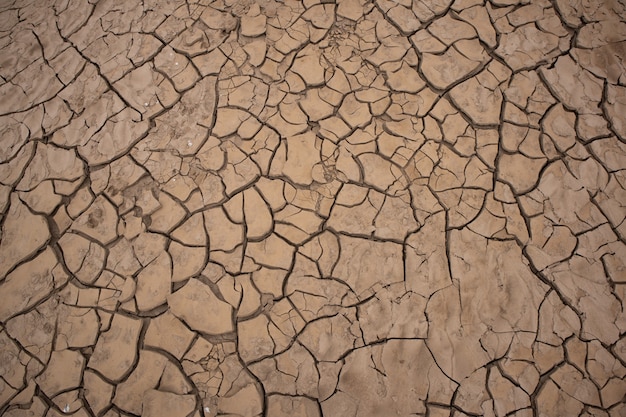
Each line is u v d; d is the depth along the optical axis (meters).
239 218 2.03
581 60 2.23
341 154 2.13
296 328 1.85
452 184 2.04
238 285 1.92
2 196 2.13
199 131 2.20
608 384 1.70
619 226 1.93
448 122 2.16
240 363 1.80
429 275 1.91
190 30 2.43
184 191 2.09
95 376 1.80
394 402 1.74
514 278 1.88
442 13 2.38
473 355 1.78
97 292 1.93
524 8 2.35
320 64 2.31
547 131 2.11
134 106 2.27
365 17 2.40
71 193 2.11
